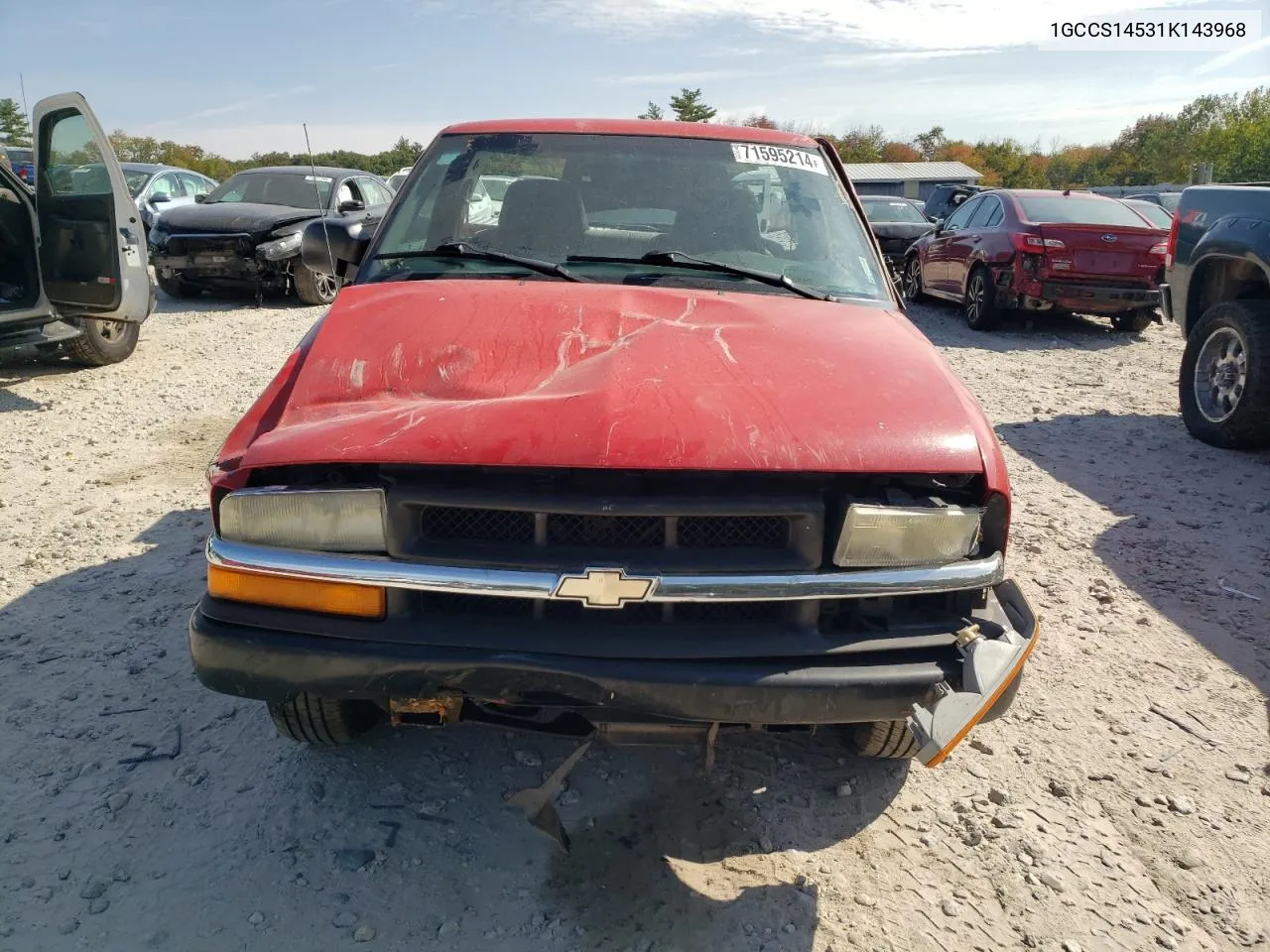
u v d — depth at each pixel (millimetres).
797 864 2492
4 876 2373
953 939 2277
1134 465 5969
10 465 5543
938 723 2047
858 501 2094
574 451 2018
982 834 2625
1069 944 2277
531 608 2133
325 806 2652
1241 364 6152
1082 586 4195
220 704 3141
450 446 2035
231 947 2188
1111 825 2699
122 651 3445
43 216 7066
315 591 2115
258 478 2195
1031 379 8477
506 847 2520
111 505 4875
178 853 2473
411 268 3100
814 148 3697
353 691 2105
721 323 2631
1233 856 2596
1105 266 9977
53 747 2891
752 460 2037
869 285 3221
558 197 3297
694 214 3289
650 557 2059
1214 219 6371
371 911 2297
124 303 6957
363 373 2393
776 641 2102
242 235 11180
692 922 2287
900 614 2223
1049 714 3227
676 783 2789
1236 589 4199
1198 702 3326
